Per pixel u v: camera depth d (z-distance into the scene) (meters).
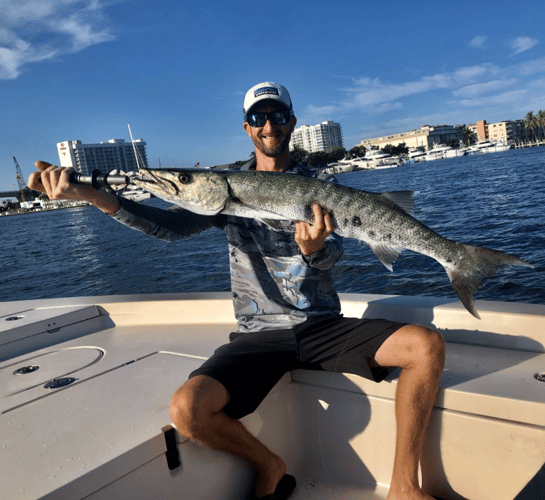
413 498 1.70
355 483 2.05
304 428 2.17
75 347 2.80
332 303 2.19
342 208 2.05
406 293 7.55
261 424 1.98
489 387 1.79
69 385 2.19
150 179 2.05
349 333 1.99
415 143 163.88
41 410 1.95
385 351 1.86
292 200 2.04
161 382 2.14
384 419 1.96
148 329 3.05
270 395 2.04
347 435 2.06
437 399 1.82
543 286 7.02
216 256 15.09
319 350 2.00
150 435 1.62
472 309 2.06
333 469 2.12
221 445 1.75
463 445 1.79
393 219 2.10
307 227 1.97
